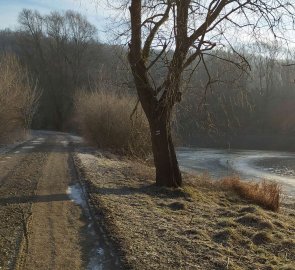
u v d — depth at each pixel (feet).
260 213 31.14
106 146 83.10
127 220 26.37
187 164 91.97
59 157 63.16
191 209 31.14
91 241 22.80
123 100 83.46
